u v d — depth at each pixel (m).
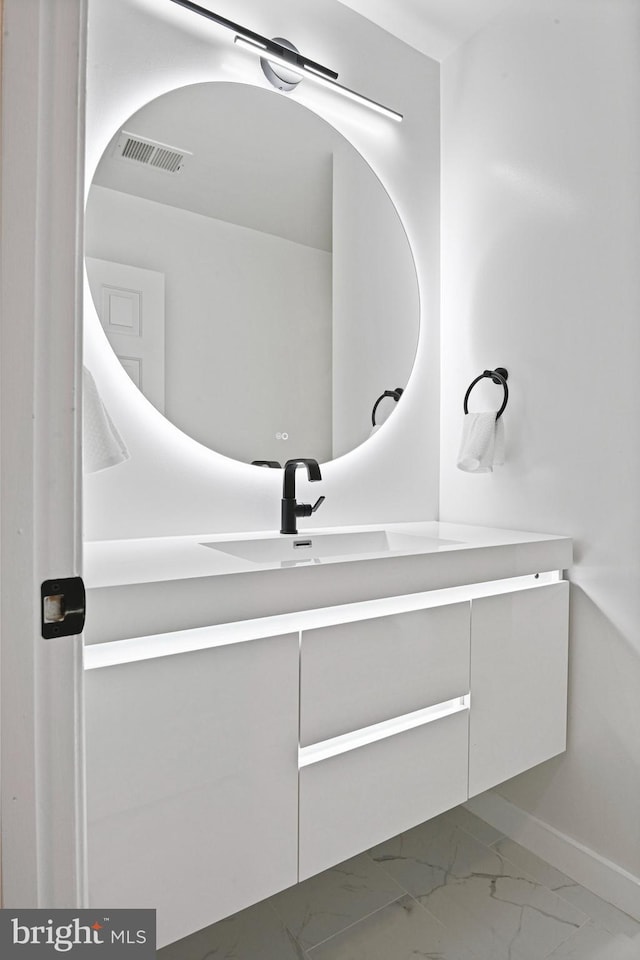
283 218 1.59
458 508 1.85
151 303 1.39
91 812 0.81
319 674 1.02
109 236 1.33
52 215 0.62
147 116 1.38
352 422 1.72
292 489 1.48
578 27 1.50
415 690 1.16
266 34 1.54
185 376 1.43
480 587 1.36
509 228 1.69
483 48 1.77
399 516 1.83
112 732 0.83
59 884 0.65
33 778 0.63
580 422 1.50
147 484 1.38
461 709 1.26
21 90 0.59
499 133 1.72
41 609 0.62
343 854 1.07
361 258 1.74
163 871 0.87
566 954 1.27
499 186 1.72
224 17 1.47
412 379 1.86
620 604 1.42
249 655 0.94
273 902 1.43
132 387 1.36
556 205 1.56
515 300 1.67
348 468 1.72
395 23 1.76
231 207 1.51
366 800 1.10
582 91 1.49
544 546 1.41
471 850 1.64
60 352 0.62
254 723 0.95
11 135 0.59
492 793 1.75
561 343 1.54
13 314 0.59
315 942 1.31
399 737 1.15
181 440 1.43
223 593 0.92
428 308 1.89
